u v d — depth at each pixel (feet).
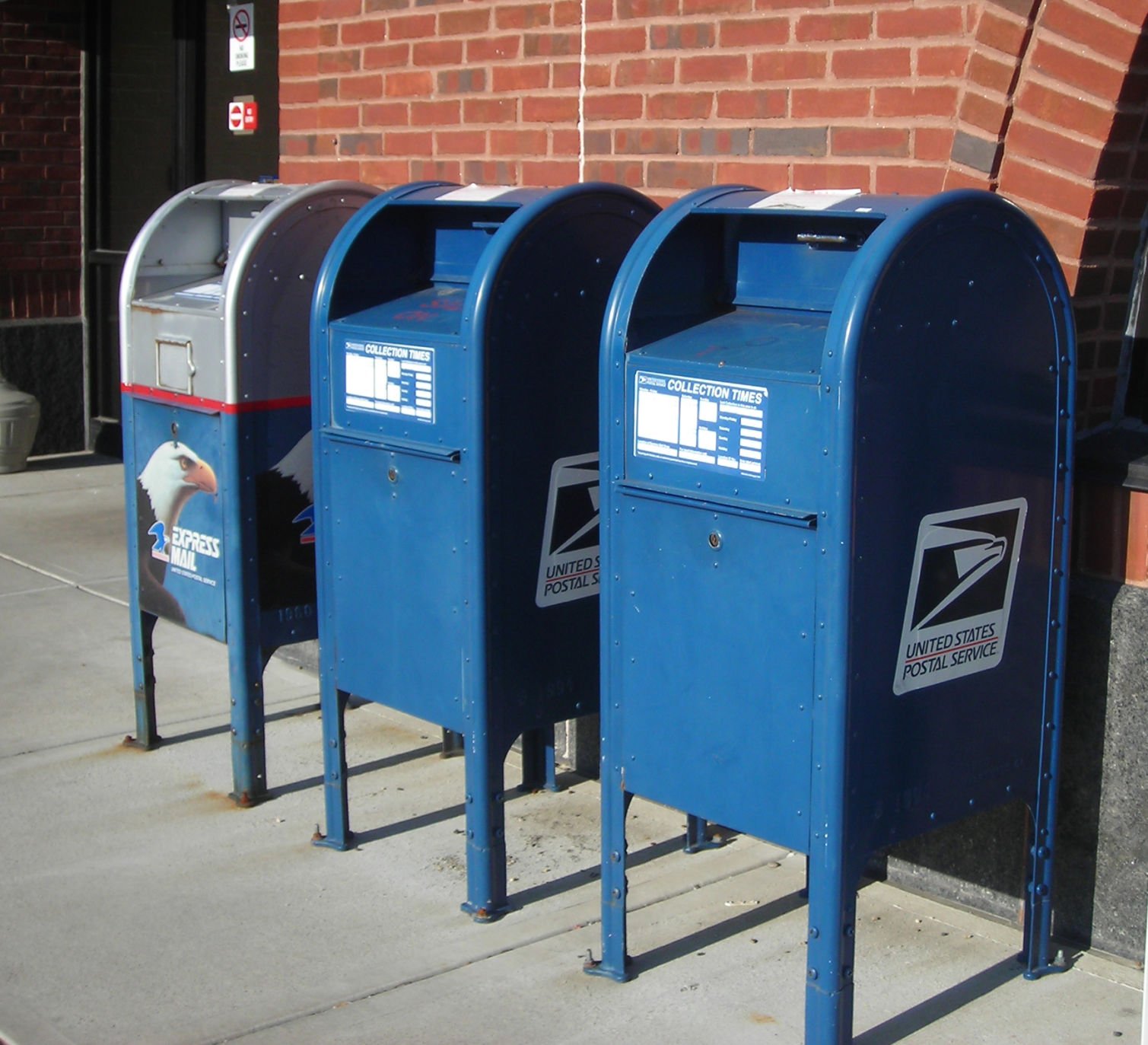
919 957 11.84
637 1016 10.94
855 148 12.98
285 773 15.69
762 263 11.18
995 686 10.75
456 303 12.99
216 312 14.15
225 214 15.96
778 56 13.50
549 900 12.82
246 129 26.73
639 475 10.69
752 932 12.23
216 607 14.80
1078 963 11.73
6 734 16.69
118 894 12.96
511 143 16.20
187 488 14.90
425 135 17.22
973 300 9.95
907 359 9.62
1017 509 10.59
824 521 9.53
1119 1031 10.73
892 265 9.40
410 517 12.57
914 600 9.98
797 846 10.05
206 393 14.39
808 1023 10.11
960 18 12.10
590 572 12.84
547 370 12.21
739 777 10.37
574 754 15.74
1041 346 10.47
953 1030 10.77
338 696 13.65
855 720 9.77
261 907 12.71
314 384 13.21
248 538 14.48
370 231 13.43
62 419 31.37
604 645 11.17
